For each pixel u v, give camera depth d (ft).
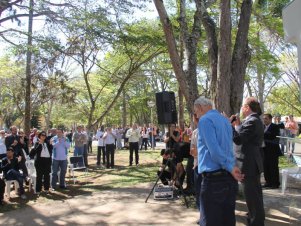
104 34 46.85
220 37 26.13
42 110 124.16
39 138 35.14
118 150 84.64
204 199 13.61
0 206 29.19
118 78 68.44
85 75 62.28
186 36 29.37
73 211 26.89
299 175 25.54
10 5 37.81
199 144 14.01
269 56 57.26
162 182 32.30
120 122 168.35
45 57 47.42
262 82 82.89
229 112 26.07
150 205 27.30
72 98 60.23
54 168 36.01
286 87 124.88
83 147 53.36
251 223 17.97
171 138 29.96
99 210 26.76
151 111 144.56
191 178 28.94
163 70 72.59
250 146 17.81
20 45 43.01
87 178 43.34
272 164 29.99
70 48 50.52
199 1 29.37
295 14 11.27
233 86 27.04
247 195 17.90
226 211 13.44
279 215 22.11
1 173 33.27
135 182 38.86
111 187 36.35
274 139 29.96
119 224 22.77
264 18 47.16
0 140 41.81
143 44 55.72
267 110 148.05
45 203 30.04
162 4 27.99
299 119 115.14
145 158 64.69
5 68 77.30
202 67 69.51
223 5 26.00
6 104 98.02
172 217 23.71
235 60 27.25
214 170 13.47
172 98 26.76
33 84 53.62
